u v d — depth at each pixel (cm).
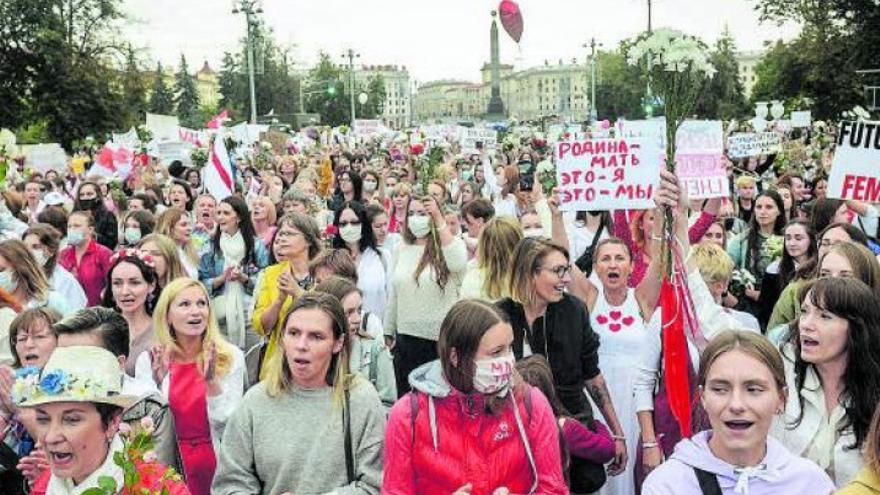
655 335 475
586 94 9625
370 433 383
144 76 5028
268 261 803
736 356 308
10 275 602
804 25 3988
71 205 1421
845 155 723
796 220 680
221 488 381
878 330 367
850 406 369
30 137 4559
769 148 1647
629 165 609
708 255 577
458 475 344
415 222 713
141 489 298
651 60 463
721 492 305
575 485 426
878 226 770
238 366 471
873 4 3628
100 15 4709
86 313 386
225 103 7462
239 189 1596
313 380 381
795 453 380
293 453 374
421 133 3231
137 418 418
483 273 598
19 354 455
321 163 1948
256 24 3653
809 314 374
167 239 616
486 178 1619
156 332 463
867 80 3725
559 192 618
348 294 497
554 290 475
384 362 547
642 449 476
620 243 538
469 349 340
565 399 478
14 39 4425
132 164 1741
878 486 280
